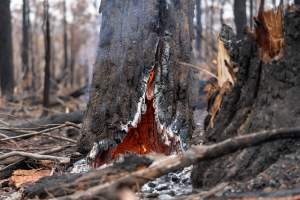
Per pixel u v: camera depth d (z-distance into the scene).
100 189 3.97
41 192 4.57
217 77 5.25
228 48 5.11
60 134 9.88
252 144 4.17
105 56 6.07
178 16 6.15
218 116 5.01
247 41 4.85
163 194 4.84
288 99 4.59
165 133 6.04
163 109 6.04
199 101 11.29
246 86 4.85
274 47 4.71
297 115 4.50
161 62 6.05
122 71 5.98
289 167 4.21
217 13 32.75
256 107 4.75
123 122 5.93
